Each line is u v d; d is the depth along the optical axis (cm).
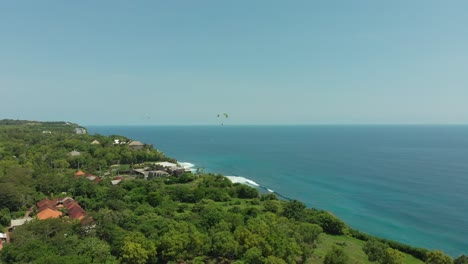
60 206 9631
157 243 6128
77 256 5412
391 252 6044
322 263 6512
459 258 6506
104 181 12344
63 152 17488
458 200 12794
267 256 5850
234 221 7475
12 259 5562
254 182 16550
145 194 10669
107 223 7075
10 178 10775
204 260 6319
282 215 9262
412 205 12244
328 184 16075
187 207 9788
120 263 5731
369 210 11744
